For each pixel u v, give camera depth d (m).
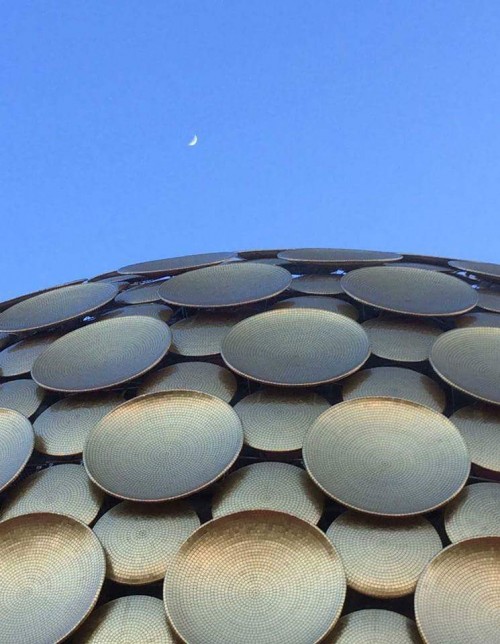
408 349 25.41
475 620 16.08
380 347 25.59
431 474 19.33
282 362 23.69
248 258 36.19
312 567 17.09
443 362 23.36
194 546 17.38
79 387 23.56
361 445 20.38
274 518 17.73
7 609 17.27
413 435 20.53
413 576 17.31
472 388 22.12
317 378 22.50
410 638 16.19
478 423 22.03
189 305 27.34
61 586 17.45
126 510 19.67
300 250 34.97
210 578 17.03
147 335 25.89
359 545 18.16
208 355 25.78
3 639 16.50
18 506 20.56
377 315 28.66
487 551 17.02
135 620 16.86
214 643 15.62
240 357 23.78
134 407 21.94
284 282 28.14
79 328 28.03
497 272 31.30
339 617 16.39
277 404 22.88
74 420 23.34
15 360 27.81
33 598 17.41
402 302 26.94
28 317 29.66
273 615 16.34
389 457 20.00
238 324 25.42
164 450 20.77
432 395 23.41
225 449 20.14
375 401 21.28
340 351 23.95
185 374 24.86
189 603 16.44
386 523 18.70
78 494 20.59
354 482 19.25
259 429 21.94
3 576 17.98
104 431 21.22
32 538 18.44
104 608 17.30
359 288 27.66
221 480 20.50
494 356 24.22
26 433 22.11
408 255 35.19
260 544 17.56
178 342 26.58
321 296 29.75
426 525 18.56
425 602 16.20
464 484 18.72
